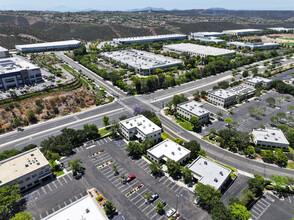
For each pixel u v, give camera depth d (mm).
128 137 135000
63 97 187500
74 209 77250
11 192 85625
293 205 89938
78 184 101000
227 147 128750
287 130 136500
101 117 164000
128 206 89250
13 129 148875
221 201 91562
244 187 98938
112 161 116312
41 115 165250
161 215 85312
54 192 96688
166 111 172625
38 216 85250
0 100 172750
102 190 97500
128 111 172875
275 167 112250
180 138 137125
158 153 116438
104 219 73625
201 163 108375
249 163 115312
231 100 181625
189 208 88250
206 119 156250
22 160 105312
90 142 132000
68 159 117562
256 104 183125
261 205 89938
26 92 189250
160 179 103812
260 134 134000
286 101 187875
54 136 136625
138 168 111250
